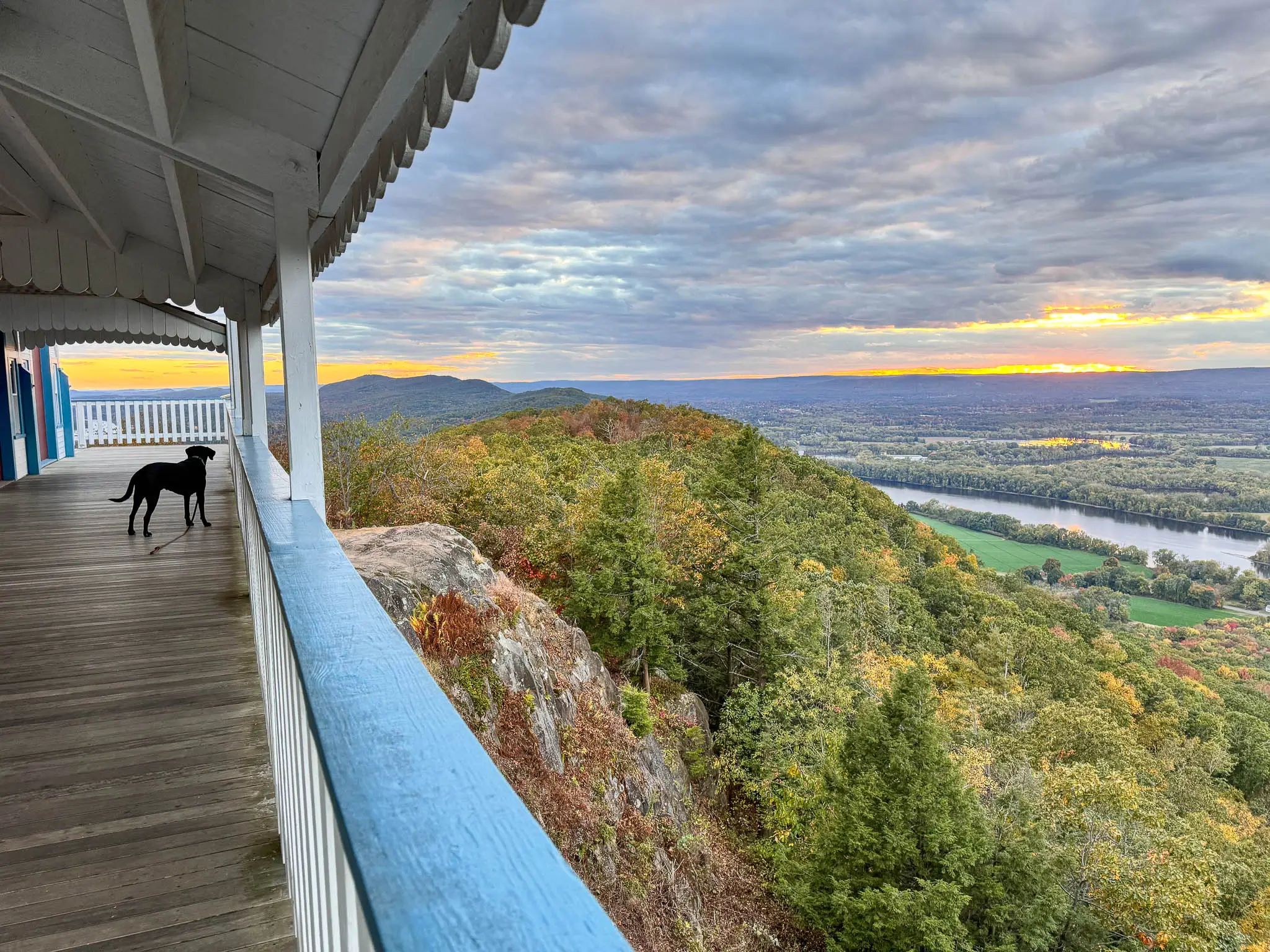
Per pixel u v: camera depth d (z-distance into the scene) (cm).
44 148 330
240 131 271
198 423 1784
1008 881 1764
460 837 77
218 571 613
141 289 645
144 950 207
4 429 1107
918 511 12938
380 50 172
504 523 2458
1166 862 1859
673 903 1088
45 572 610
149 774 302
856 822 1653
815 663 2791
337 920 98
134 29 165
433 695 128
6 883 235
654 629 2355
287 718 200
